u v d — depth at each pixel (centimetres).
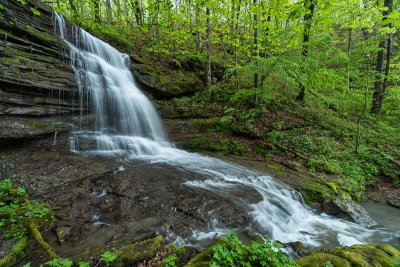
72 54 995
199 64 1514
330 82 1128
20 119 726
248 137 1122
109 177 659
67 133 834
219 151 1045
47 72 826
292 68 1002
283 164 944
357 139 1035
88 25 1382
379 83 1428
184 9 1436
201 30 1341
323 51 1120
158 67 1412
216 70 1540
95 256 374
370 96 1476
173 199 579
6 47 762
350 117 1429
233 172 815
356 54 1172
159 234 455
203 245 444
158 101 1270
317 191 759
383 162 988
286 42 1159
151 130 1120
